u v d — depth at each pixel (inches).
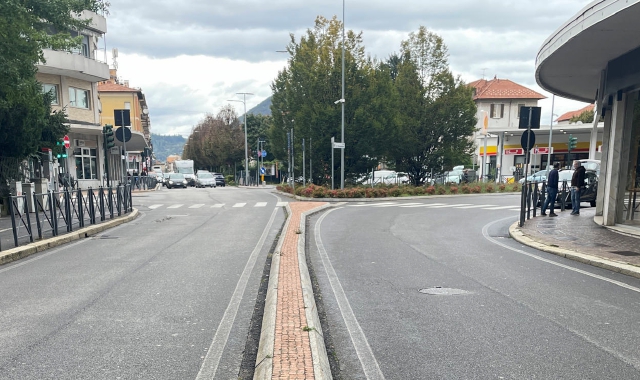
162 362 157.2
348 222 569.9
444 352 165.2
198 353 165.2
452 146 1198.9
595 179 741.9
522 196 499.5
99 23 1343.5
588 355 161.8
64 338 178.4
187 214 697.0
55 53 1142.3
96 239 446.3
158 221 603.8
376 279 272.4
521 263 318.3
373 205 842.2
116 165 1800.0
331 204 855.7
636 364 154.5
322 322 197.9
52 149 831.7
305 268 283.9
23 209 389.7
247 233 475.8
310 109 1072.2
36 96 569.3
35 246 374.3
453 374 147.6
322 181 1157.1
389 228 510.3
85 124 1272.1
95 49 1407.5
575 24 350.3
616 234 431.8
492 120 2214.6
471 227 519.2
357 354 164.6
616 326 191.0
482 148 1980.8
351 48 1111.6
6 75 462.6
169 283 263.6
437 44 1194.0
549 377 145.2
